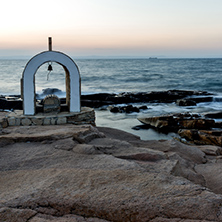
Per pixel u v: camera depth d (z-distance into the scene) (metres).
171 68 82.62
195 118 15.83
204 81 42.25
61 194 3.53
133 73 60.03
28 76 9.22
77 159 5.02
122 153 5.57
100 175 4.12
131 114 19.19
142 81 43.47
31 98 9.37
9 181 4.13
